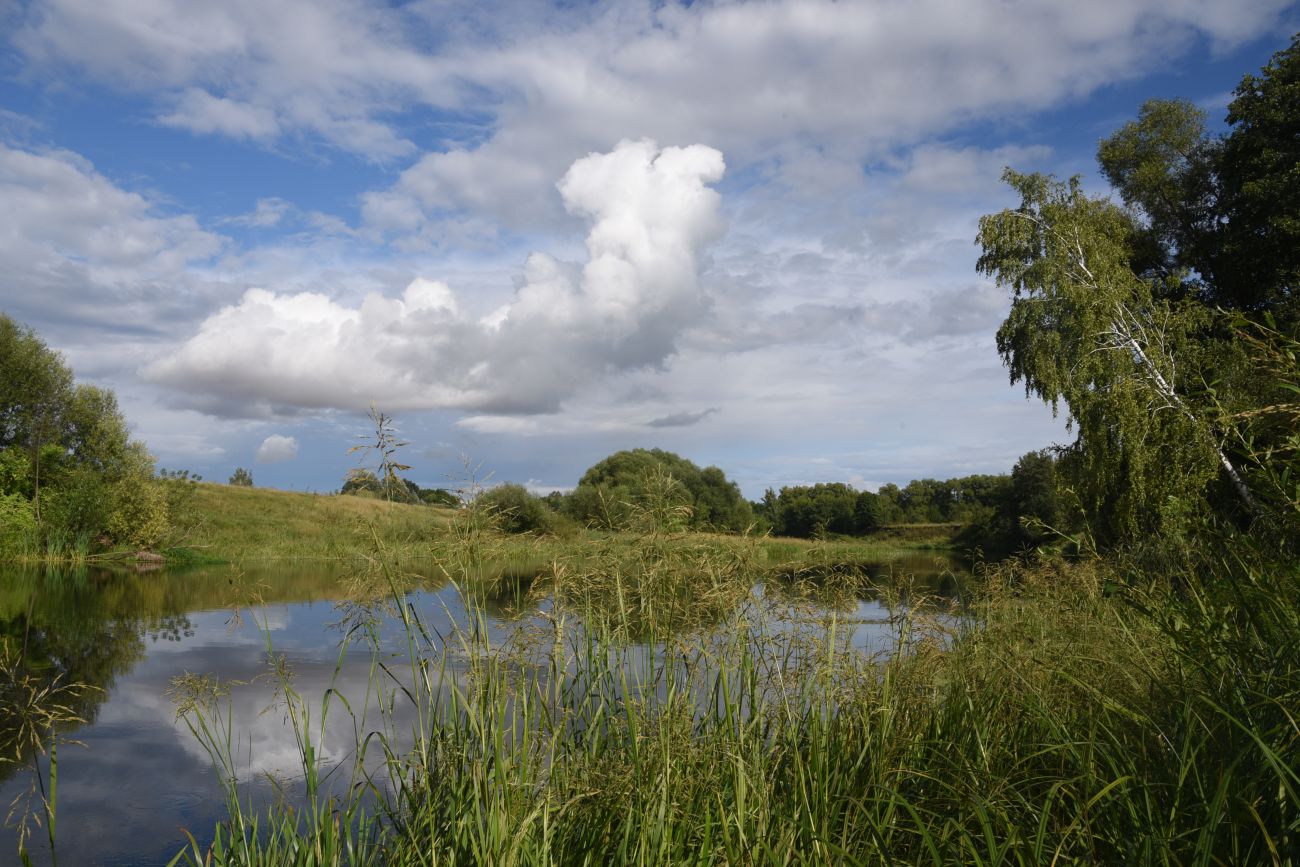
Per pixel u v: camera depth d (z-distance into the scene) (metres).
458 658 3.30
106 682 8.95
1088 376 18.30
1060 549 5.24
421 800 3.26
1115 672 3.54
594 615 3.44
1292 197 20.33
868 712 3.56
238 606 3.82
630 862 2.78
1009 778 3.07
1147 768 2.75
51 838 2.97
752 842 2.74
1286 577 2.56
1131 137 26.19
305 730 3.34
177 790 5.55
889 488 64.19
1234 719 2.16
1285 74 21.55
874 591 4.44
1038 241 21.78
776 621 3.76
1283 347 2.76
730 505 46.25
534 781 2.97
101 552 26.78
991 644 4.21
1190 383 14.16
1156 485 14.91
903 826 3.08
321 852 3.23
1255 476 2.76
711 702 3.33
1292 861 2.08
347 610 3.44
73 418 31.95
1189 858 2.28
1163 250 25.78
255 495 37.97
